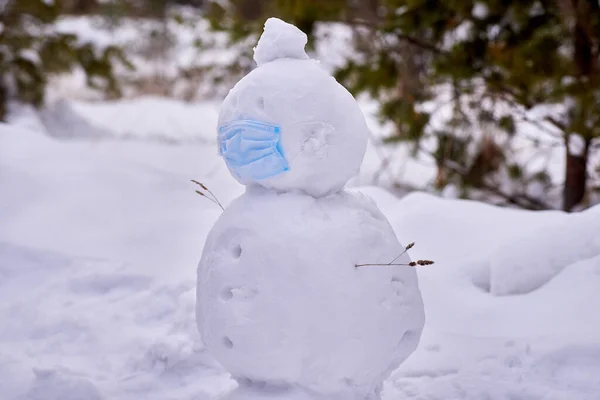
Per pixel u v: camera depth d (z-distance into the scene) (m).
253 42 9.33
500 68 7.96
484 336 4.24
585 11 7.74
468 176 8.91
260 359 3.02
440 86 8.98
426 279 5.00
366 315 3.02
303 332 2.96
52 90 15.15
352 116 3.17
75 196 6.67
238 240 3.10
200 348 4.10
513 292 4.75
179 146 12.44
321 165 3.12
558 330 4.12
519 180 9.07
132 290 5.10
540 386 3.63
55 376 3.83
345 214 3.14
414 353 4.12
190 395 3.80
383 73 8.55
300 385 3.09
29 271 5.37
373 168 11.22
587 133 7.43
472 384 3.71
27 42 12.98
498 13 7.96
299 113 3.05
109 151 11.52
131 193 6.96
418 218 5.84
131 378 4.00
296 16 8.37
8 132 8.20
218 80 12.25
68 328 4.56
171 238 5.98
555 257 4.77
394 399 3.65
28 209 6.36
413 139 8.91
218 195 7.23
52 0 13.20
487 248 5.34
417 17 8.10
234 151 3.13
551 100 7.61
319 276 2.97
